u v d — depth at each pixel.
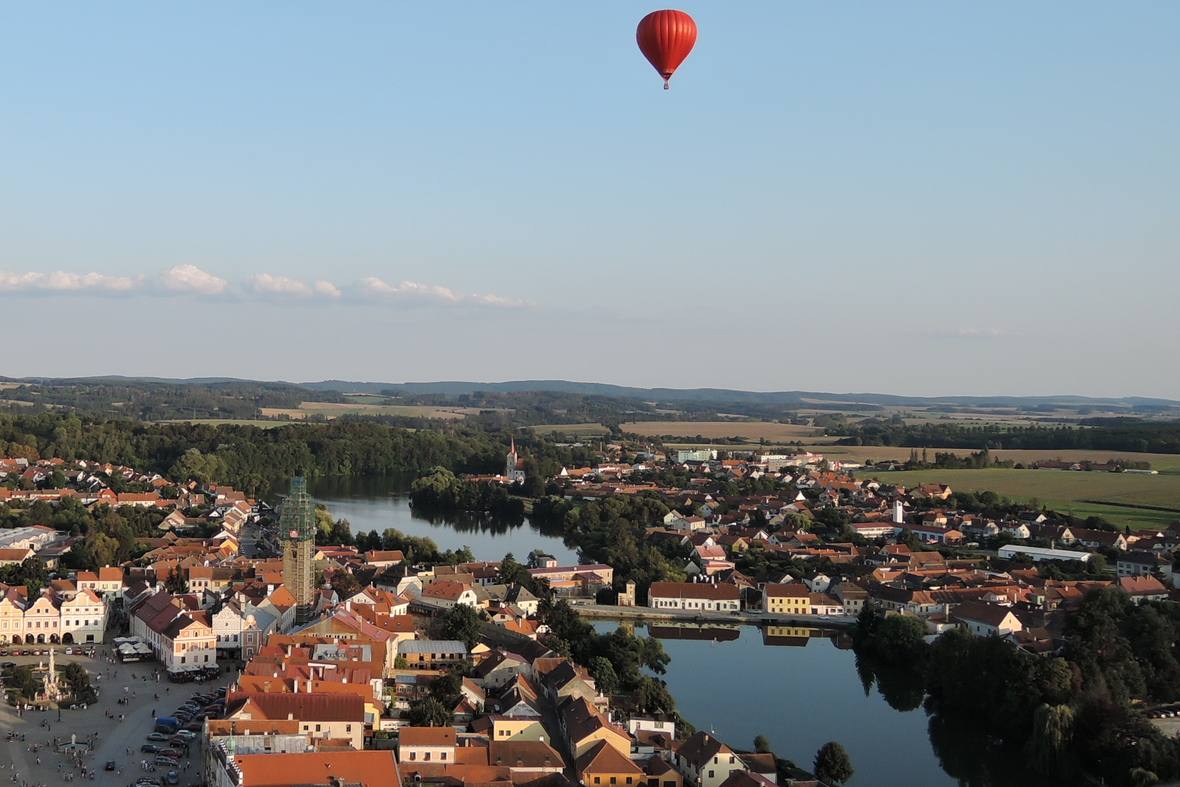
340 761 199.62
